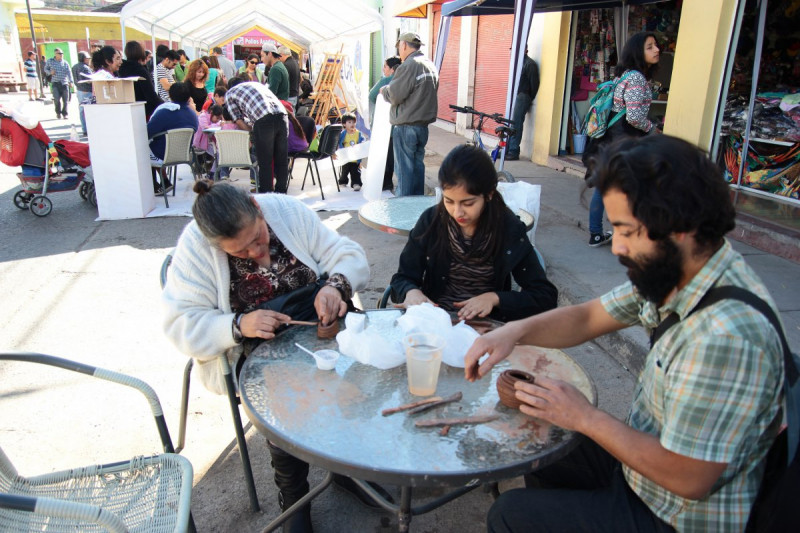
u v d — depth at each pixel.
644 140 1.13
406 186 6.61
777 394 1.11
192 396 3.06
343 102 11.54
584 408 1.31
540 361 1.81
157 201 7.32
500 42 10.39
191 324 1.93
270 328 1.89
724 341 1.08
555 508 1.42
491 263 2.38
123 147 6.29
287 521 2.06
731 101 5.75
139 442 2.68
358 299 4.34
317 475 2.50
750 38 5.58
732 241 4.81
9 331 3.75
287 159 7.23
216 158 8.03
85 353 3.48
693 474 1.13
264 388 1.61
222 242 1.81
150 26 10.76
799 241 4.23
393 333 1.97
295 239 2.18
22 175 6.54
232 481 2.46
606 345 3.56
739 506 1.21
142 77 7.62
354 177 8.24
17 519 1.60
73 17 32.88
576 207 6.08
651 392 1.30
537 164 8.77
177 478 1.73
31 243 5.61
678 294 1.19
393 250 5.51
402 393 1.59
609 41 7.83
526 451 1.34
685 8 5.43
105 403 2.98
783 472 1.15
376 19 8.71
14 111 6.16
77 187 6.93
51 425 2.79
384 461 1.29
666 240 1.10
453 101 12.98
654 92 6.93
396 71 6.23
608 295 1.63
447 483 1.25
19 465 2.49
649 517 1.34
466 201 2.15
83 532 1.58
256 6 12.80
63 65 16.70
